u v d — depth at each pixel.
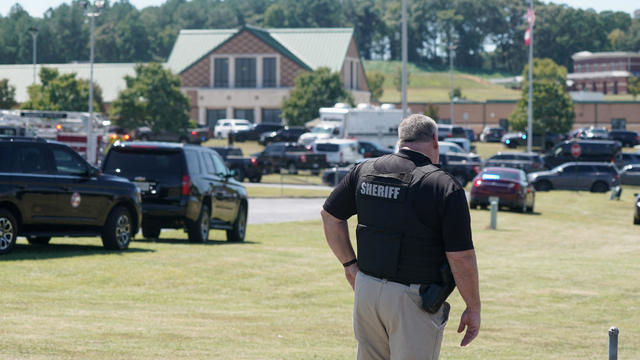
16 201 22.17
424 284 7.28
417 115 7.61
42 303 16.47
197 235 28.30
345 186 7.71
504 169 53.00
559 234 40.06
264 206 51.69
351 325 16.22
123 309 16.47
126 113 117.75
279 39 162.62
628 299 21.12
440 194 7.17
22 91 167.62
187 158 27.73
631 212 56.34
